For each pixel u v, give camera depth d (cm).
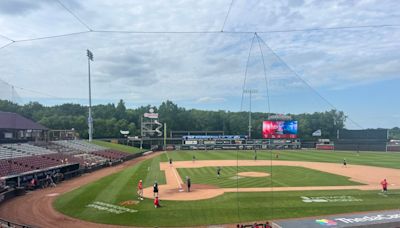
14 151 5203
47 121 9031
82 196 3209
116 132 13288
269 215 2477
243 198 3055
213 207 2733
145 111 15800
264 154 7450
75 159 6109
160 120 14138
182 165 6234
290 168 5566
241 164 6178
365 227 1316
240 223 2300
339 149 8744
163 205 2830
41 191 3538
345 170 5356
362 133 8588
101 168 5991
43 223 2339
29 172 3806
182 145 12044
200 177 4569
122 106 15512
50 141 7438
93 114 14512
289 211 2586
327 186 3756
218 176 4566
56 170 4347
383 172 5097
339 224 1330
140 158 8569
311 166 5922
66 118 11469
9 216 2523
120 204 2875
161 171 5334
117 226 2284
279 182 4028
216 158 7650
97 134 12744
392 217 1416
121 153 8550
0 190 3152
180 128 14262
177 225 2288
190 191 3466
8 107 2600
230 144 11744
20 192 3334
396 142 8525
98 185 3878
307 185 3816
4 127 5497
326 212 2561
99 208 2738
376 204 2838
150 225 2295
